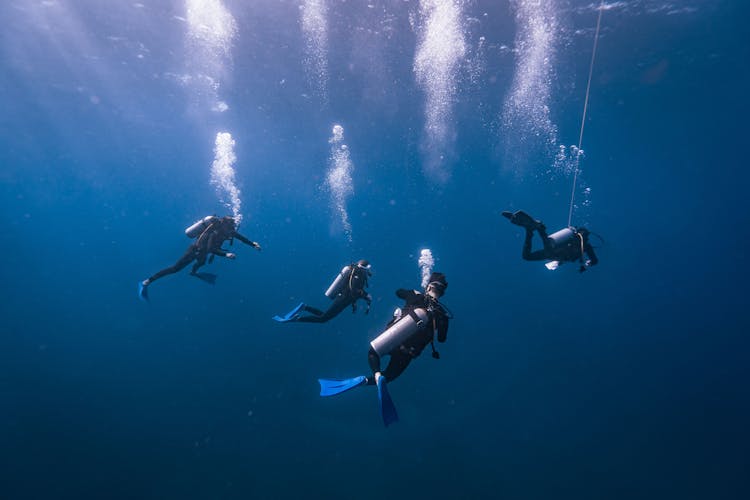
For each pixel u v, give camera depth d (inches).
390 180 2640.3
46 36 788.6
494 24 674.2
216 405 423.2
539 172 2326.5
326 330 620.1
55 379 441.1
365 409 439.2
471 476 354.6
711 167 2529.5
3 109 1353.3
